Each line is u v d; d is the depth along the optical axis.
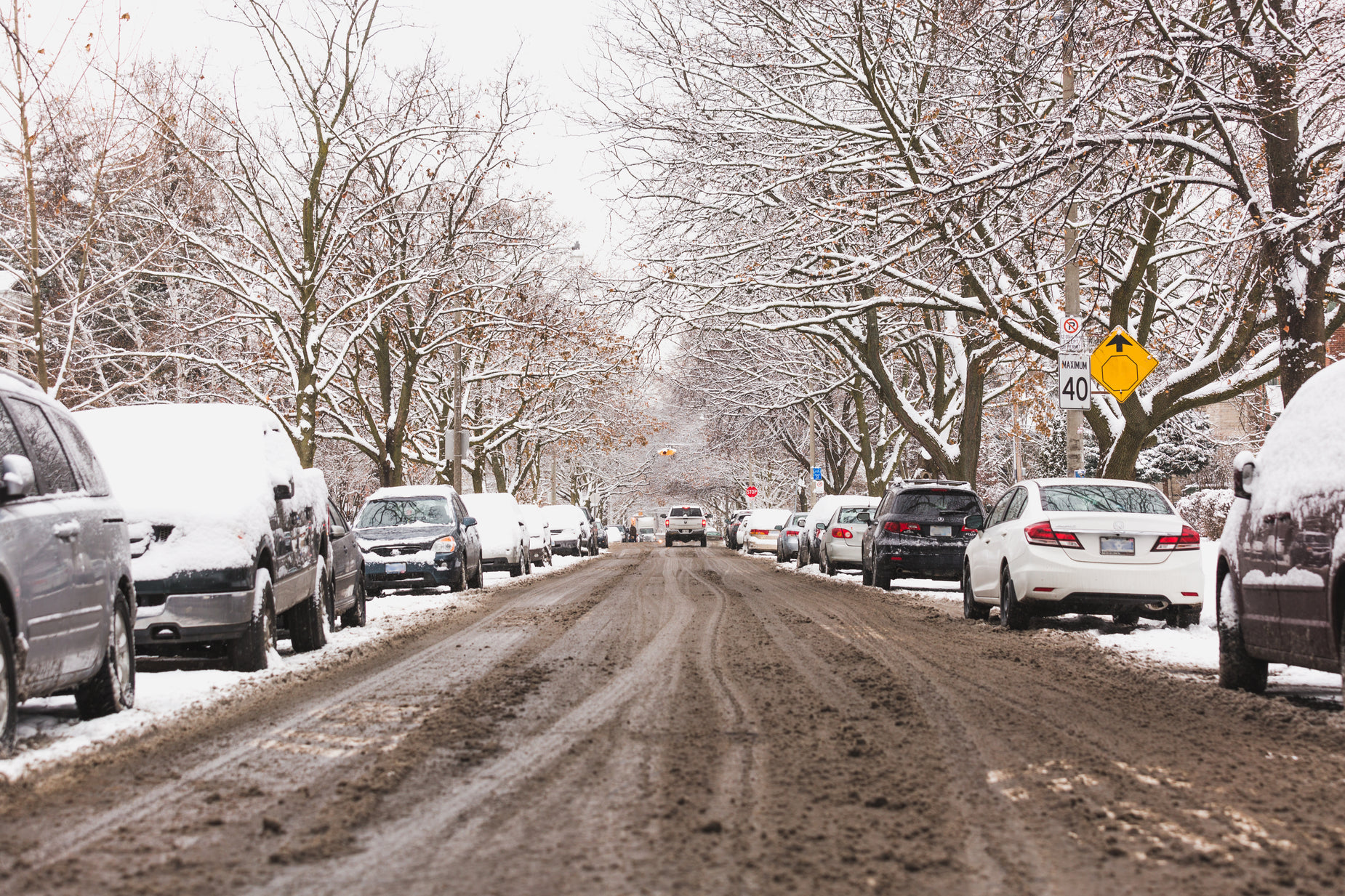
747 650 11.80
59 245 24.91
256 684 9.68
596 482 95.44
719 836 4.92
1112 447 21.38
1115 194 16.69
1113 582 12.90
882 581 21.59
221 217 31.61
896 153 22.80
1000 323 22.42
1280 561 8.41
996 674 10.01
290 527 11.82
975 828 5.08
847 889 4.25
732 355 41.62
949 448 28.50
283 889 4.27
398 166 31.02
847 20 23.20
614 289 25.64
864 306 24.42
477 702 8.52
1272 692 9.25
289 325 31.05
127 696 8.45
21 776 6.12
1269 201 16.20
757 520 49.38
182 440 10.77
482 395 47.44
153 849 4.80
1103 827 5.11
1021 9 16.03
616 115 25.19
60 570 7.31
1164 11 14.95
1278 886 4.32
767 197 24.17
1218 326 20.23
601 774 6.10
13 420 7.46
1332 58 14.52
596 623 15.09
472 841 4.88
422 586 24.83
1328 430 8.28
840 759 6.45
